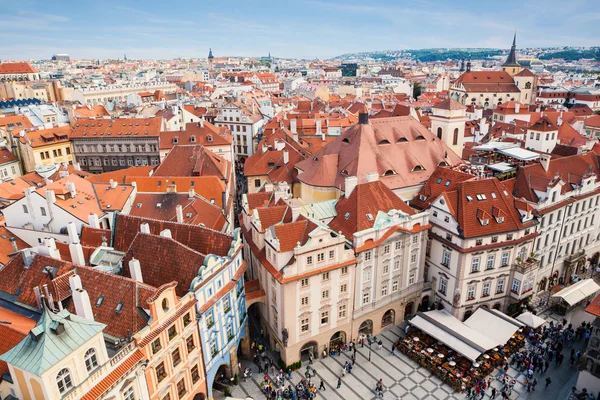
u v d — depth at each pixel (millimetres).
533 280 77312
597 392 58406
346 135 92688
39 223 76875
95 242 68625
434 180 84875
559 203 80125
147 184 95750
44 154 134875
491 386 62969
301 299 63531
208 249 63281
